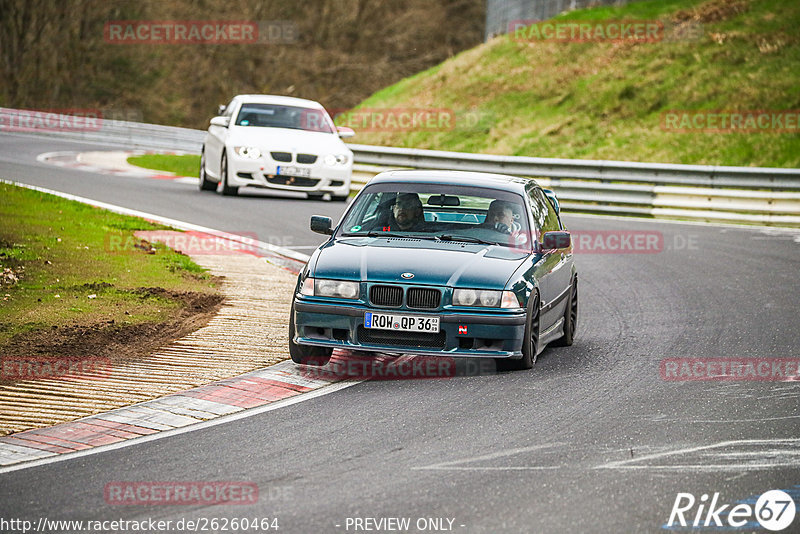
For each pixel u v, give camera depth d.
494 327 30.84
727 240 66.88
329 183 75.81
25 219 56.81
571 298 37.72
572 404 28.44
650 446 24.47
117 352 33.53
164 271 46.62
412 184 35.72
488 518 19.53
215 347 34.69
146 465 23.02
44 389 29.30
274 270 49.34
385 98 148.00
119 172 93.06
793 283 50.44
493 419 26.81
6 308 37.69
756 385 30.83
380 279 31.09
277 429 25.86
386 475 22.19
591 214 83.75
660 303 45.31
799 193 77.56
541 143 116.00
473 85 136.88
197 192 79.38
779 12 128.50
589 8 145.62
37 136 130.25
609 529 19.05
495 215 34.72
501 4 163.88
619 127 114.75
